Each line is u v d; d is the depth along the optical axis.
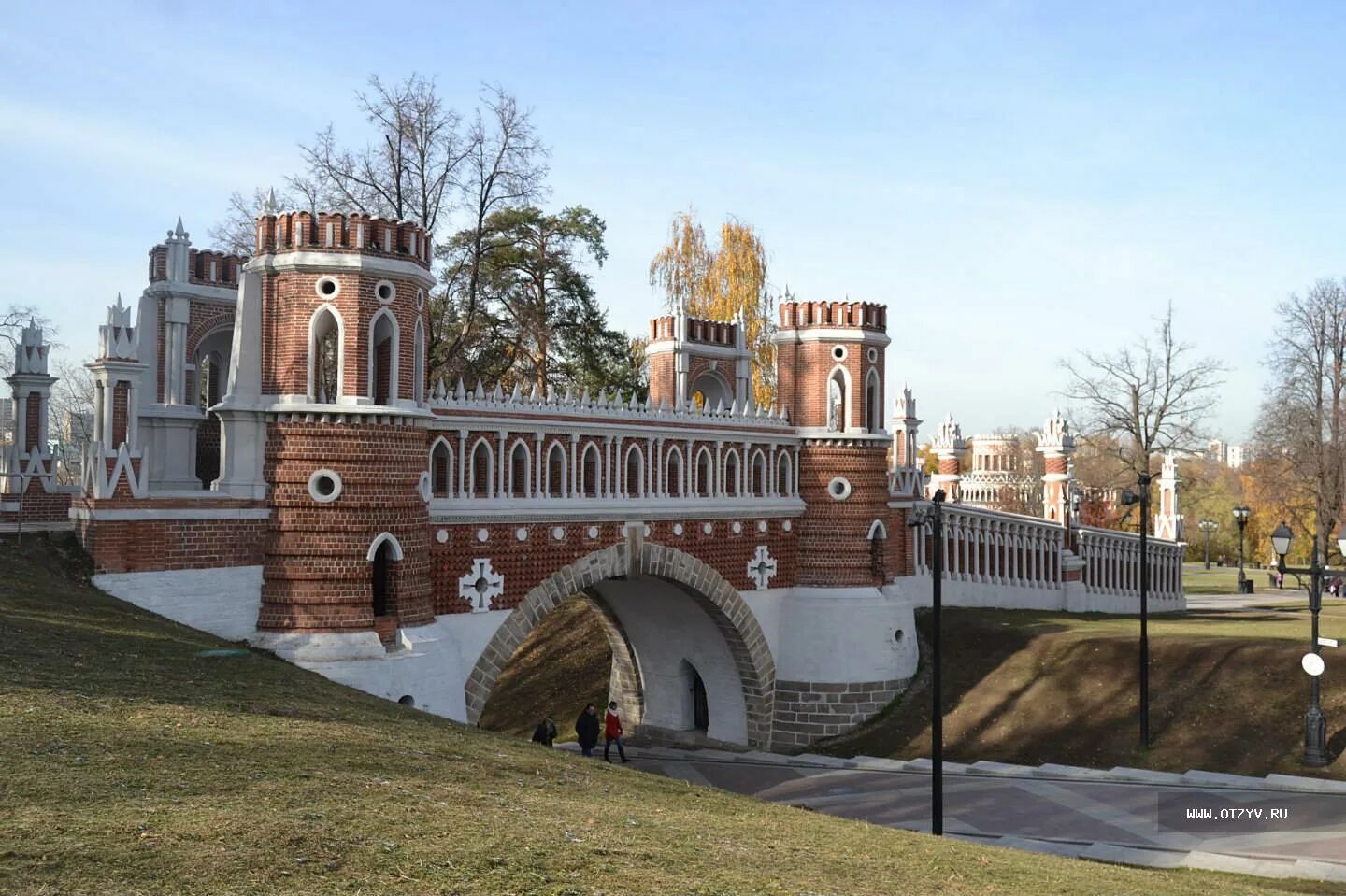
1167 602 61.81
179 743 16.27
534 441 35.75
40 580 26.09
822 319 45.62
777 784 37.41
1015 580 53.78
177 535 28.50
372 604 30.16
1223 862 26.05
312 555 29.55
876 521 45.56
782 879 14.27
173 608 28.33
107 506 27.52
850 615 43.94
